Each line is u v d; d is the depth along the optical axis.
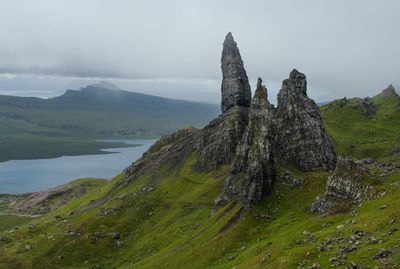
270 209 167.38
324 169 198.25
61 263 199.00
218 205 197.62
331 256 94.00
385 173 136.00
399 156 189.25
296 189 175.62
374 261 83.88
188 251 158.88
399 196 112.00
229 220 165.50
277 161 195.25
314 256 98.38
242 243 147.88
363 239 95.62
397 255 81.75
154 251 189.38
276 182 180.50
